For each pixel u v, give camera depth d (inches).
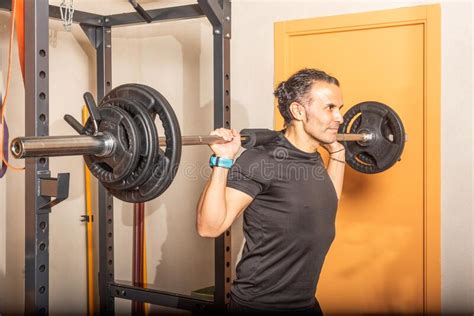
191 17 91.0
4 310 89.7
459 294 85.9
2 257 89.0
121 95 52.2
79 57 103.0
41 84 58.1
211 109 108.7
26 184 58.3
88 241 101.9
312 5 96.9
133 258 110.9
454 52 84.7
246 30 102.8
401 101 90.7
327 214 64.4
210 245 109.3
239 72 103.9
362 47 93.7
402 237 91.0
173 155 50.0
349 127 88.2
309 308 65.7
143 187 51.6
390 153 80.4
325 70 97.1
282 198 61.3
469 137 84.0
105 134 49.4
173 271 113.6
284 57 99.4
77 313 102.5
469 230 84.7
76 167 101.6
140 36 115.6
